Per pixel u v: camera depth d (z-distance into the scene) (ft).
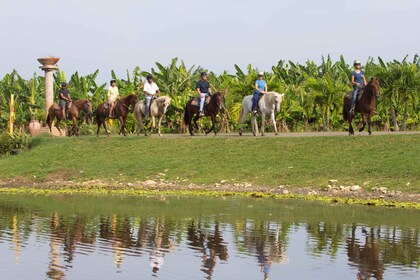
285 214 68.39
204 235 56.54
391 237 55.67
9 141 125.59
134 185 95.30
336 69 173.99
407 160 89.10
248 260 47.16
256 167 96.78
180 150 108.37
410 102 144.87
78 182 100.68
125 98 122.42
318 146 99.66
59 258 47.42
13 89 168.76
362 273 43.47
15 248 50.78
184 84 156.46
